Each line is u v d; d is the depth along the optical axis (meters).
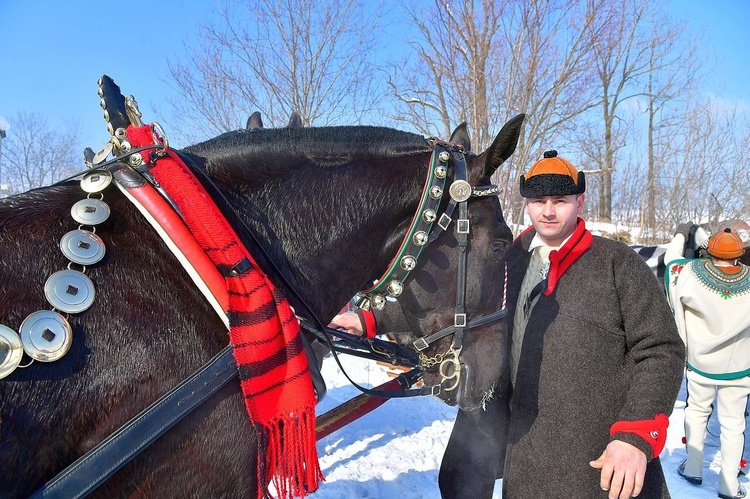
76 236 1.27
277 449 1.35
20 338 1.14
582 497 1.92
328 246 1.67
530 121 7.43
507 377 2.24
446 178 1.80
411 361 2.12
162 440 1.30
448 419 4.68
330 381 5.35
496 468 2.33
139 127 1.46
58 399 1.19
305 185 1.66
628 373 1.97
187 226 1.36
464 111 7.23
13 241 1.24
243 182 1.60
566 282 2.03
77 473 1.18
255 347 1.30
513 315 2.22
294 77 7.67
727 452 3.54
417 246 1.74
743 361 3.50
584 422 1.93
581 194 2.04
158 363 1.29
